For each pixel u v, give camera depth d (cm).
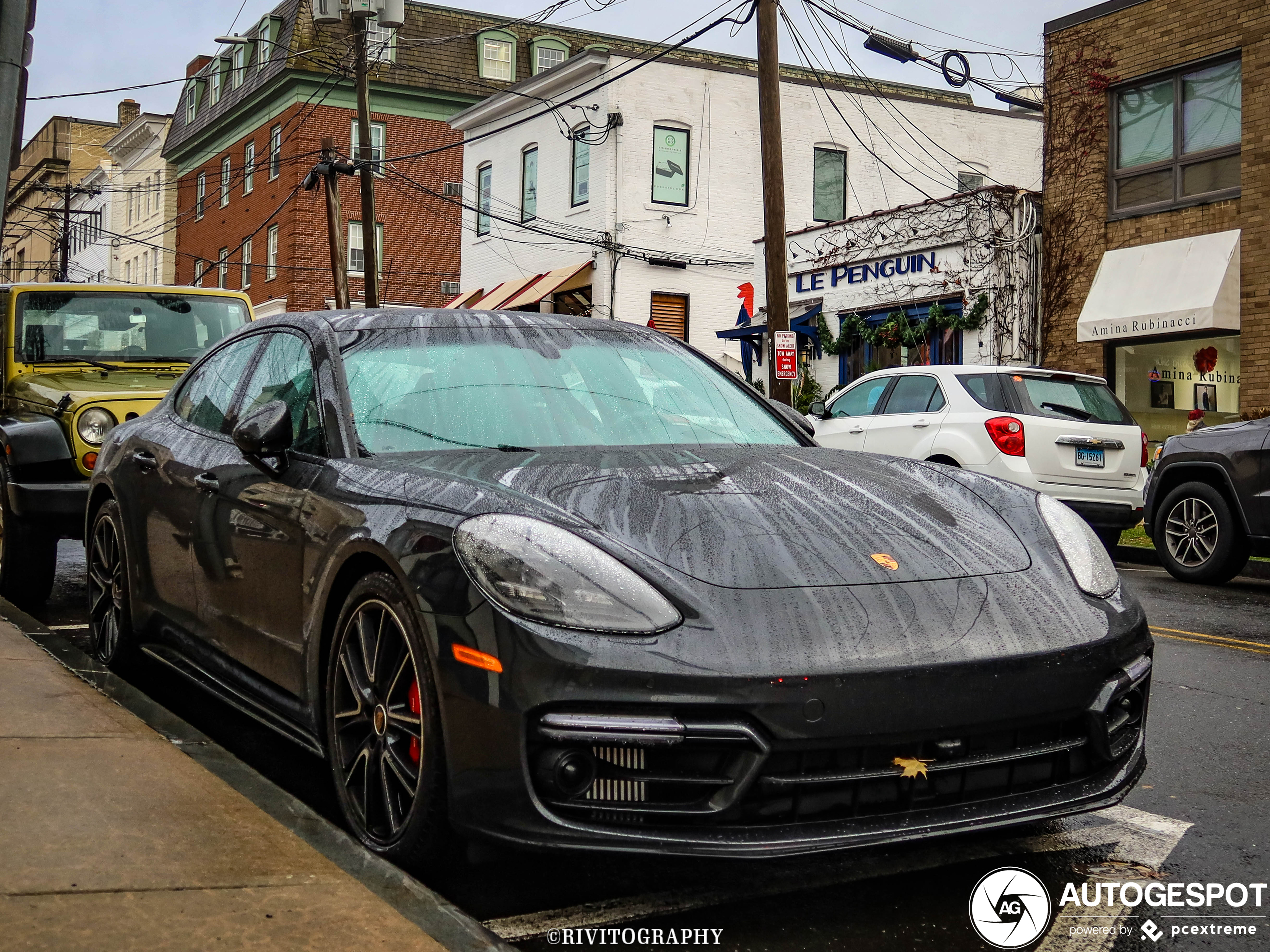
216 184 4612
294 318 432
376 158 3947
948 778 277
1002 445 1004
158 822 288
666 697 257
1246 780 390
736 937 268
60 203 6694
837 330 2142
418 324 411
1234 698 504
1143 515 1012
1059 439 1009
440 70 4000
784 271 1433
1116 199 1702
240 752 411
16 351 760
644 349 436
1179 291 1566
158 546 455
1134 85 1675
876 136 2973
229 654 397
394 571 294
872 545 302
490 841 266
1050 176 1773
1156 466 938
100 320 803
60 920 230
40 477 645
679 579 277
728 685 258
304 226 3878
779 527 302
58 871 254
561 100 2884
